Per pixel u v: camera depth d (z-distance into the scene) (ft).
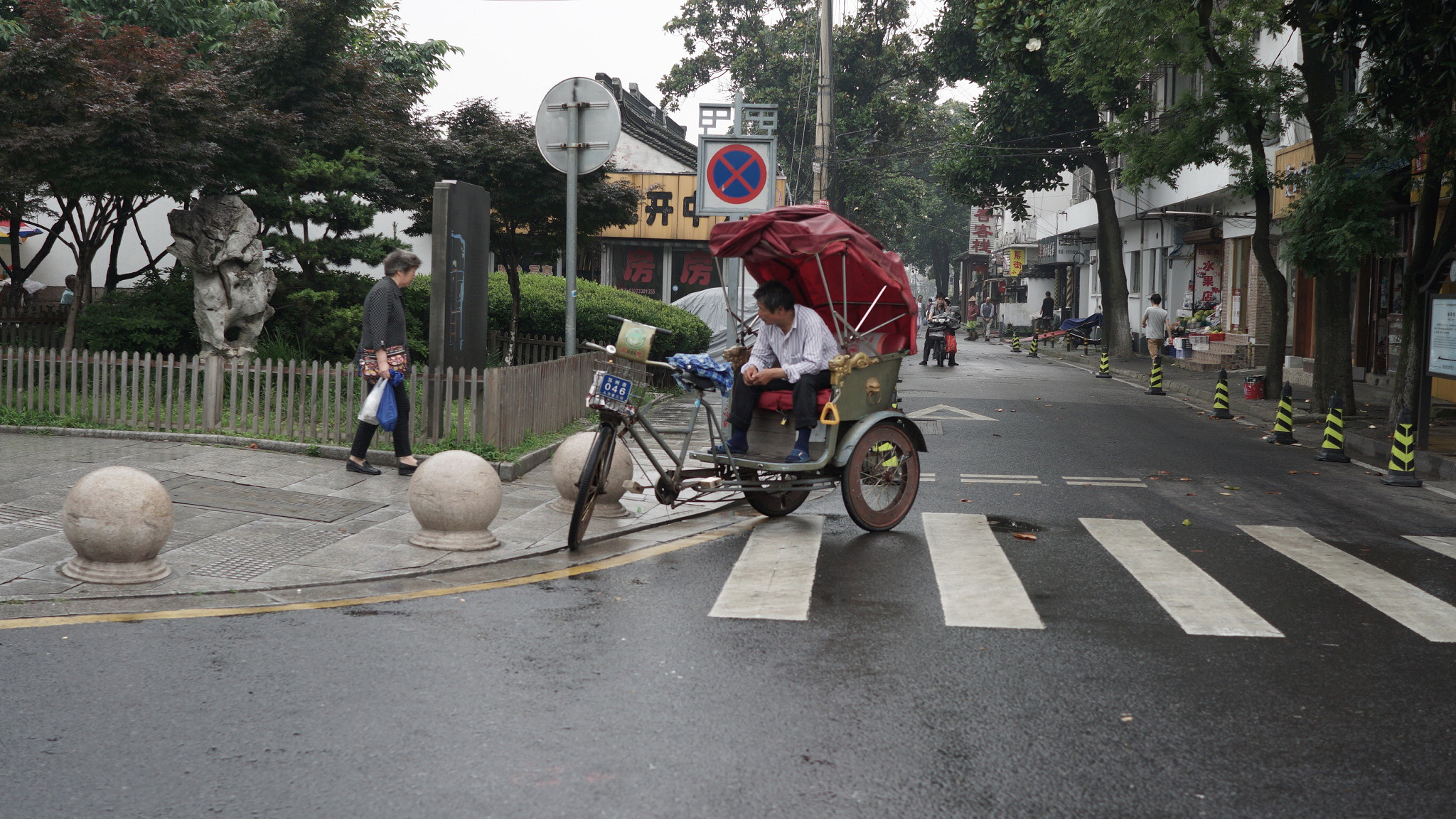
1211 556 24.77
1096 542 26.04
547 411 37.83
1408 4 37.11
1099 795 12.41
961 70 110.73
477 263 38.22
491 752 13.24
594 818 11.64
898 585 21.62
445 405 33.68
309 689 15.24
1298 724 14.61
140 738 13.46
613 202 54.03
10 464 29.07
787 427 27.50
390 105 49.14
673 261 106.22
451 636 17.72
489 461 31.83
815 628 18.61
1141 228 121.70
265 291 41.19
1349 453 43.65
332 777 12.49
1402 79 40.32
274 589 20.29
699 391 25.98
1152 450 42.96
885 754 13.42
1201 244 103.71
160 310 42.37
